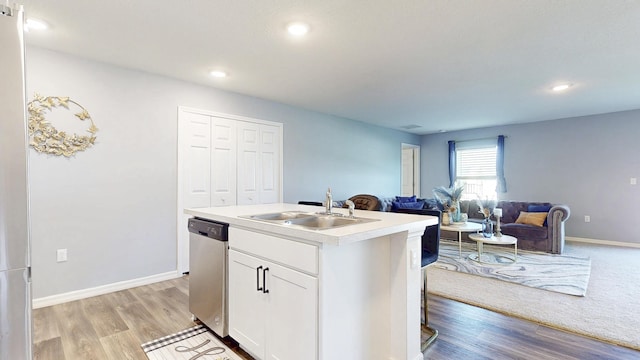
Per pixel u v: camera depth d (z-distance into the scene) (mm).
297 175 4820
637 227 5070
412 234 1797
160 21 2223
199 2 1979
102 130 2992
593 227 5457
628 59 2910
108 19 2191
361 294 1674
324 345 1479
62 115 2785
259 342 1799
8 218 1045
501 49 2701
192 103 3617
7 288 1047
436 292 3016
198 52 2766
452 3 1992
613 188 5273
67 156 2814
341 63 3023
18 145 1063
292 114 4746
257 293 1814
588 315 2484
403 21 2219
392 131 6848
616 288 3090
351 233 1422
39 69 2668
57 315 2492
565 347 2037
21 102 1070
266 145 4379
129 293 2996
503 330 2268
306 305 1517
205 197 3713
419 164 7797
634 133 5078
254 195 4211
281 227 1624
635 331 2225
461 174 7125
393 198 6191
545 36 2451
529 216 4996
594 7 2031
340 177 5574
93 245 2949
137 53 2785
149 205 3287
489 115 5457
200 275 2268
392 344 1816
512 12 2098
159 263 3357
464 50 2721
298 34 2422
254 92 4016
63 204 2797
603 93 4047
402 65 3080
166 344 2055
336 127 5500
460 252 4422
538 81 3562
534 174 6078
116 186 3076
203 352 1967
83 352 1958
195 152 3639
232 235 2021
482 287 3143
